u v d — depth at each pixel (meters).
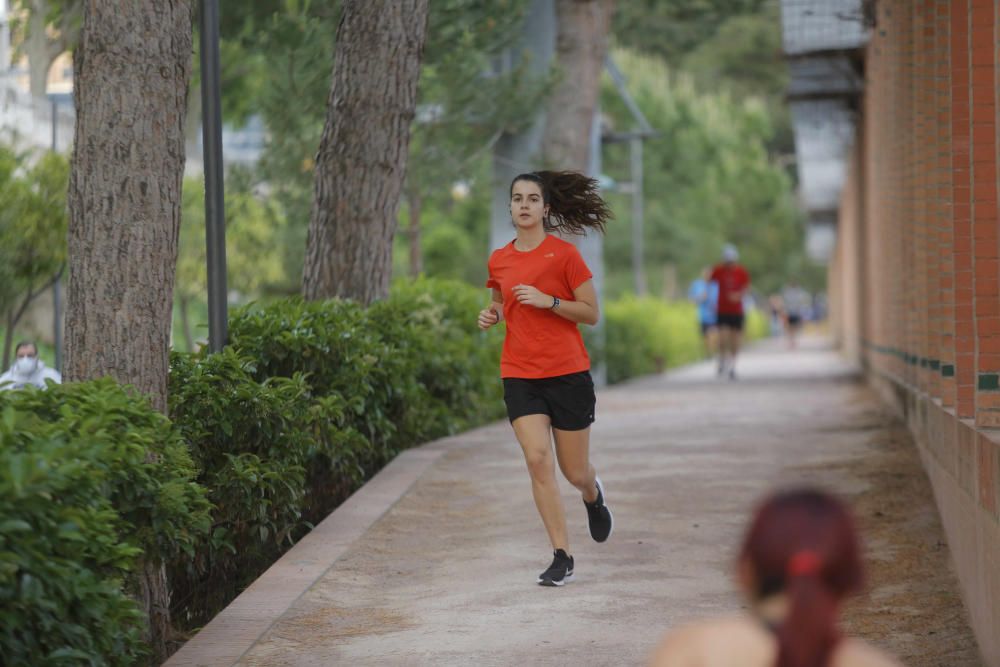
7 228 31.66
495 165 39.50
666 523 16.39
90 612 9.12
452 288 29.70
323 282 22.92
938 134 17.31
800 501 4.17
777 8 49.09
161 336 12.45
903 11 23.22
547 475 13.17
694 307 77.62
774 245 117.50
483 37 31.89
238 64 32.97
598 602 12.55
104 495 9.96
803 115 44.44
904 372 25.88
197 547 14.48
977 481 11.47
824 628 4.00
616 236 101.19
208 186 16.84
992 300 12.37
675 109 97.44
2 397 9.87
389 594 13.15
